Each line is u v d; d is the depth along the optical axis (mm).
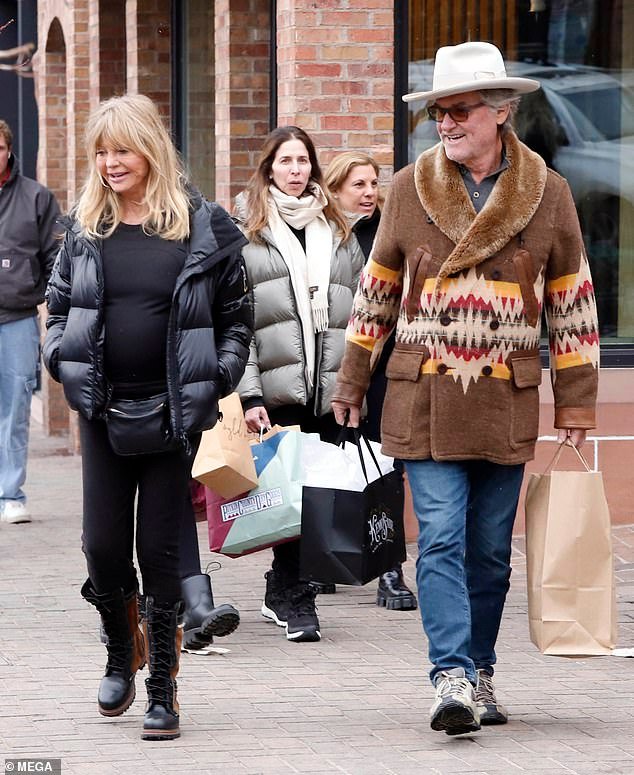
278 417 17812
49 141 40594
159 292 12906
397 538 16125
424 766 12695
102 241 13008
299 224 17672
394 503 16109
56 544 23062
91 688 15148
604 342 24250
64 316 13445
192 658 16406
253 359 17453
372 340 14070
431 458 13484
